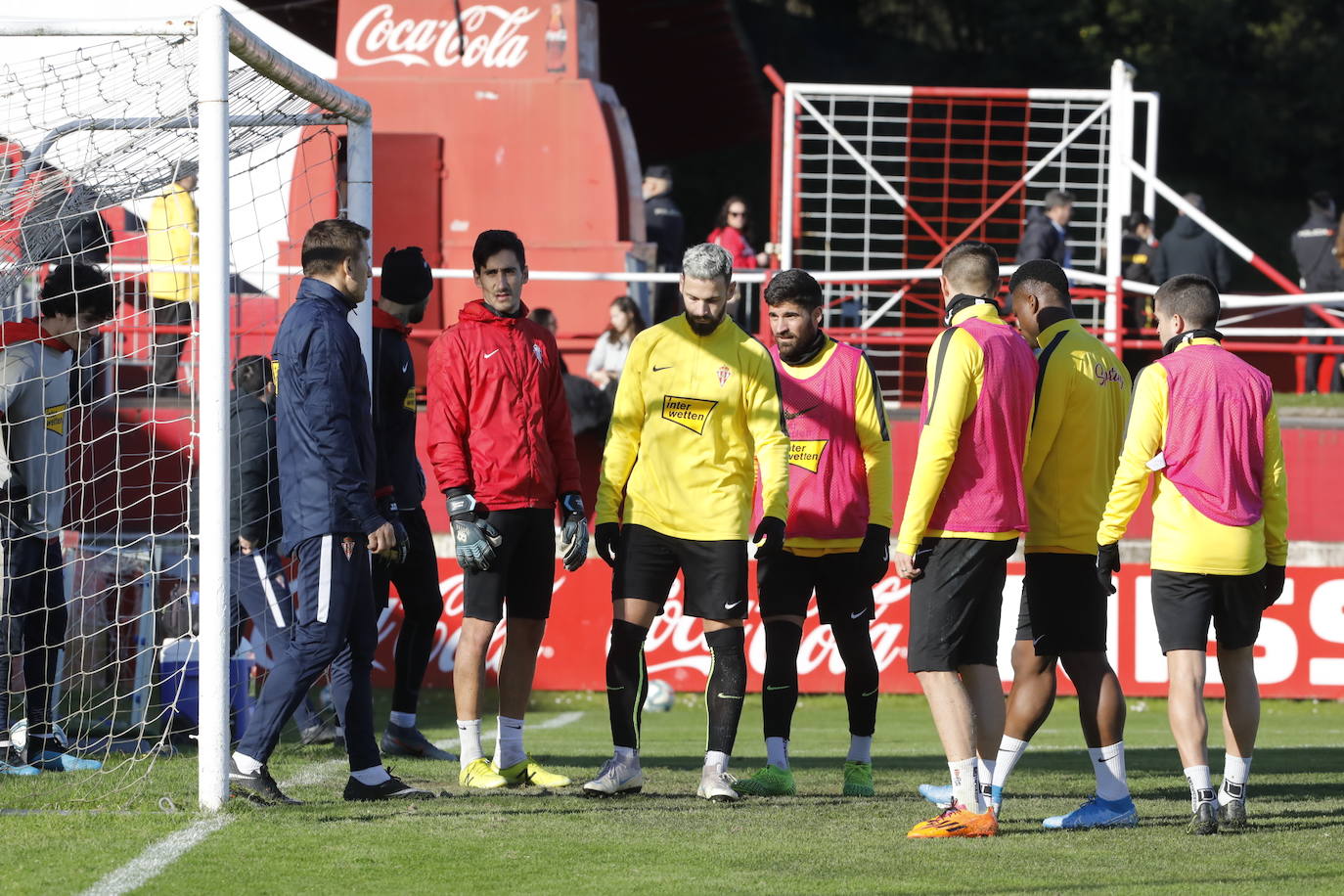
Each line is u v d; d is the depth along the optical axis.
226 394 19.14
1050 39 110.81
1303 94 113.88
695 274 20.56
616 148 49.88
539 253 48.22
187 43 20.03
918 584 18.64
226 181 19.25
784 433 20.94
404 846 17.08
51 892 14.80
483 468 21.44
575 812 19.55
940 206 101.06
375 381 24.86
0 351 23.72
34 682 24.27
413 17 49.28
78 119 24.53
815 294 22.94
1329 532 41.53
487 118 48.97
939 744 31.86
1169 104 111.94
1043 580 19.59
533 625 22.00
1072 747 31.11
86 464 38.97
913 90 46.59
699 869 16.12
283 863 16.17
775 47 116.31
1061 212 47.44
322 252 19.81
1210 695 41.66
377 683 41.56
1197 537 18.95
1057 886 15.40
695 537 20.86
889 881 15.57
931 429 18.22
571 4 48.94
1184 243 50.25
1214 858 16.92
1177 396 19.08
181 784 21.30
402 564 26.09
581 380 40.53
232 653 26.72
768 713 22.41
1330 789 23.11
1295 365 53.22
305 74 22.73
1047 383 19.48
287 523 19.95
